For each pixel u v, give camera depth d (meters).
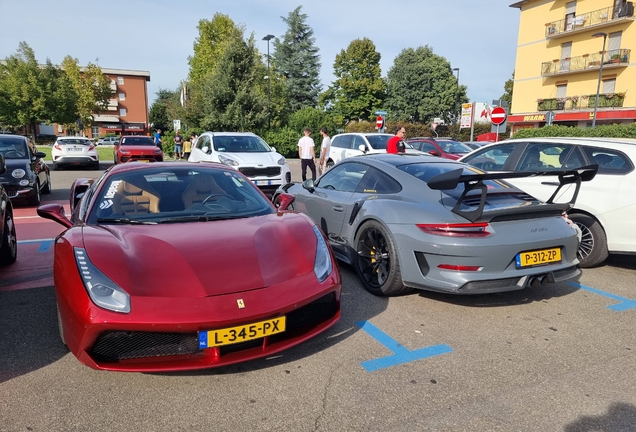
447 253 3.35
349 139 14.42
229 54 30.86
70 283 2.45
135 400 2.41
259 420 2.26
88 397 2.43
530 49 39.50
